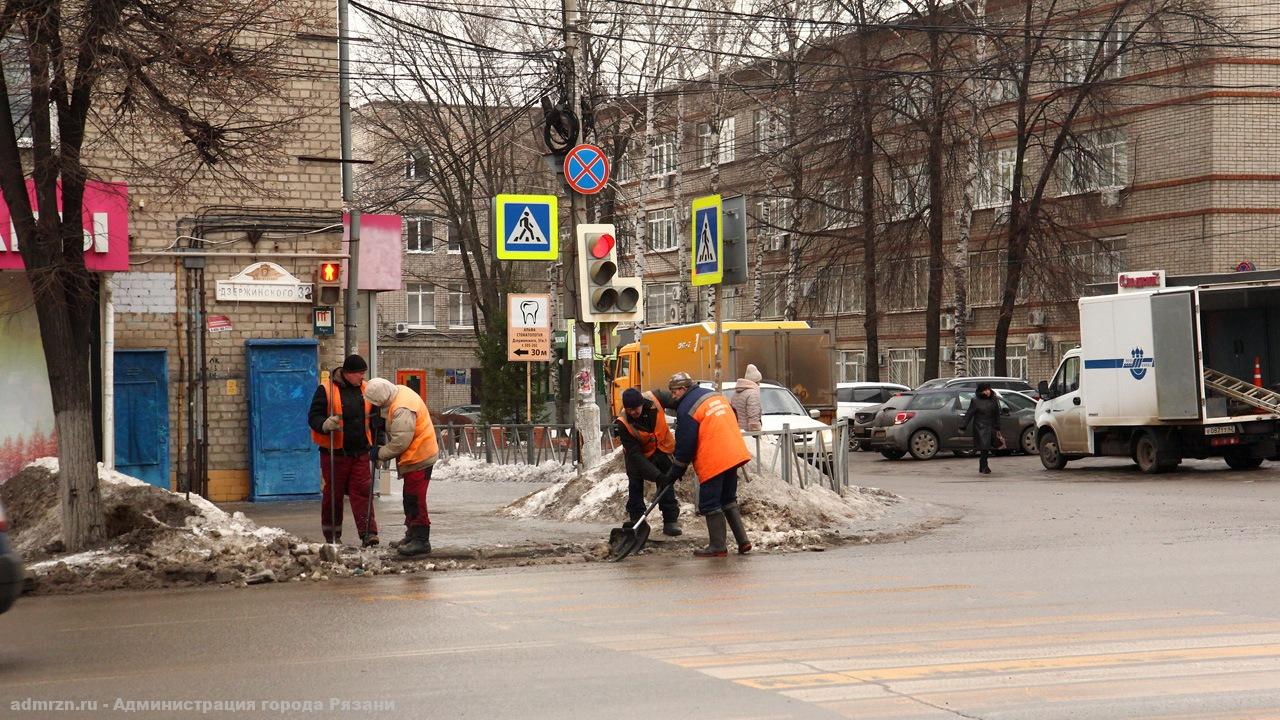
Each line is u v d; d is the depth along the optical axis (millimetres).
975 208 45844
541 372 40219
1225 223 38719
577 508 16625
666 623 8609
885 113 40125
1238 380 25078
